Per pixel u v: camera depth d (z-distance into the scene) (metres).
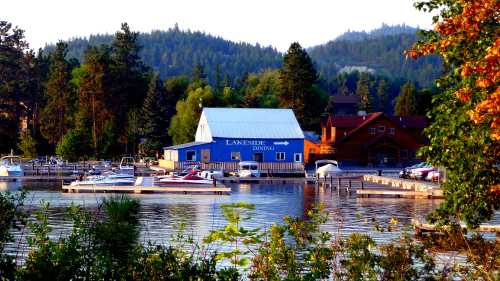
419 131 92.06
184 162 73.06
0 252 11.38
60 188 56.84
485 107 10.66
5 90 105.56
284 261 11.53
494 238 26.00
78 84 112.44
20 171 67.88
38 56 128.25
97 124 102.12
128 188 52.69
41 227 12.51
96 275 10.99
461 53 12.45
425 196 50.34
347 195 52.91
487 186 12.95
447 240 13.30
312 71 109.75
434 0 13.26
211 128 75.81
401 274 11.59
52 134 105.12
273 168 73.81
